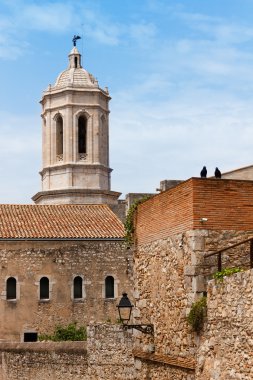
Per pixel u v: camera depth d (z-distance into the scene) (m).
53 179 67.94
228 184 20.44
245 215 20.42
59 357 36.09
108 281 49.22
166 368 21.92
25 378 38.38
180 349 20.91
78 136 67.88
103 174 68.12
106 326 32.97
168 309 21.80
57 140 68.44
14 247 48.28
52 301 48.34
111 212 53.91
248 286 17.00
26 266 48.28
